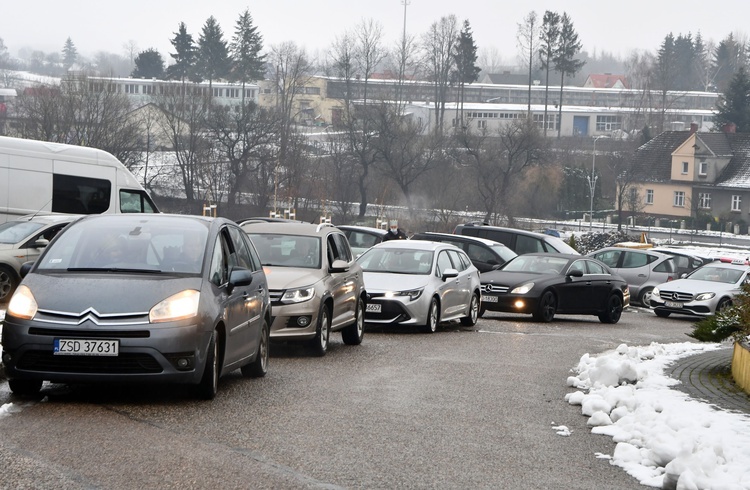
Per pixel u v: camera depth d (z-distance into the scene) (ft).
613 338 76.79
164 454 28.40
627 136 564.30
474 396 42.04
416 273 73.36
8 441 29.12
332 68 534.78
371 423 34.71
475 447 31.63
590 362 52.13
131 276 37.11
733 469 27.91
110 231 39.88
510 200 366.02
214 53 535.60
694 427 33.68
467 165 367.25
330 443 31.07
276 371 47.44
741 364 45.91
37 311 35.09
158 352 34.88
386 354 56.75
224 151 348.38
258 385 42.45
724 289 110.83
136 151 359.46
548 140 400.06
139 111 379.76
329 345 60.75
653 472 28.63
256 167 344.69
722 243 364.17
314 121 531.09
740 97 473.67
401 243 77.46
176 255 38.73
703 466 27.25
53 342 34.63
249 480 25.98
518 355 59.26
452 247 79.71
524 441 32.99
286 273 55.26
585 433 34.81
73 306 35.14
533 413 38.50
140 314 35.24
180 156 354.54
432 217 335.06
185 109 362.53
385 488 25.96
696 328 71.56
